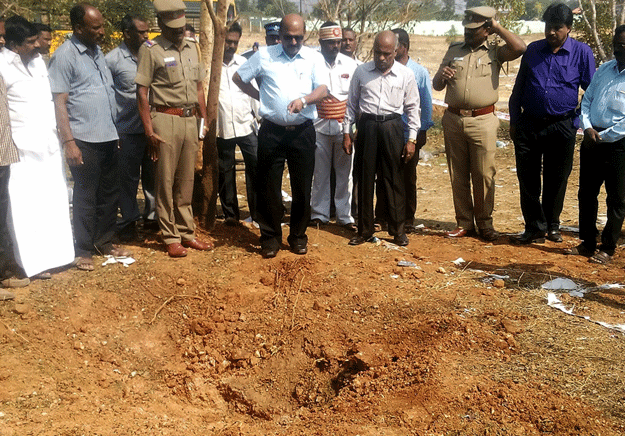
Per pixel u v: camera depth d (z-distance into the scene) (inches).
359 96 248.2
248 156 274.7
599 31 537.3
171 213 235.9
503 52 248.5
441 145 496.4
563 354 174.7
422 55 1264.8
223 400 191.6
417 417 153.6
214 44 245.9
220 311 212.5
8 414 162.2
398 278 223.8
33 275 213.3
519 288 216.1
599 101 226.5
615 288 215.2
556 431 144.7
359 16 557.0
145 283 221.8
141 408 180.1
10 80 205.3
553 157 253.4
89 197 225.8
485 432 146.2
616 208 231.9
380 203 281.6
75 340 199.5
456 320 191.6
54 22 572.4
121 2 584.1
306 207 236.7
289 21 218.7
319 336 197.0
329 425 156.1
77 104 216.2
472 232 275.1
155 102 223.8
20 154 210.4
